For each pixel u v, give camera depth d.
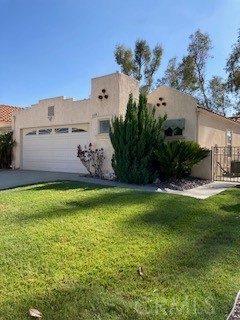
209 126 14.50
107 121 12.52
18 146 17.09
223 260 3.86
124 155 10.70
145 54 30.12
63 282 3.17
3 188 9.39
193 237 4.77
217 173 14.07
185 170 11.91
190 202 7.35
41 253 3.88
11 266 3.50
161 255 3.96
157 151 10.60
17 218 5.45
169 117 13.79
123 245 4.27
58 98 14.92
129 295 2.96
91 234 4.66
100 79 12.75
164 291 3.05
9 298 2.84
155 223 5.38
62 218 5.45
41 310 2.67
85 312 2.67
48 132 15.63
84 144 13.90
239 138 19.77
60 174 13.57
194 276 3.38
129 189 8.79
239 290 3.12
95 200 7.03
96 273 3.39
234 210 6.84
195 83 31.28
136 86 13.19
